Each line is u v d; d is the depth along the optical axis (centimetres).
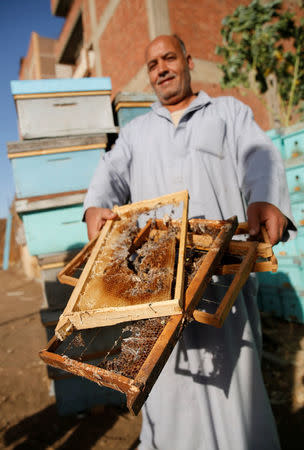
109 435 188
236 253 105
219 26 565
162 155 156
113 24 620
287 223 125
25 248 852
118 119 251
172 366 139
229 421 132
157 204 118
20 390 246
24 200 210
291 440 169
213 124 150
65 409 208
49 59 1147
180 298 78
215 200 144
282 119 537
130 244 116
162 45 159
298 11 658
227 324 133
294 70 473
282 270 304
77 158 225
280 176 130
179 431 141
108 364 76
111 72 658
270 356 245
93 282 99
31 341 354
